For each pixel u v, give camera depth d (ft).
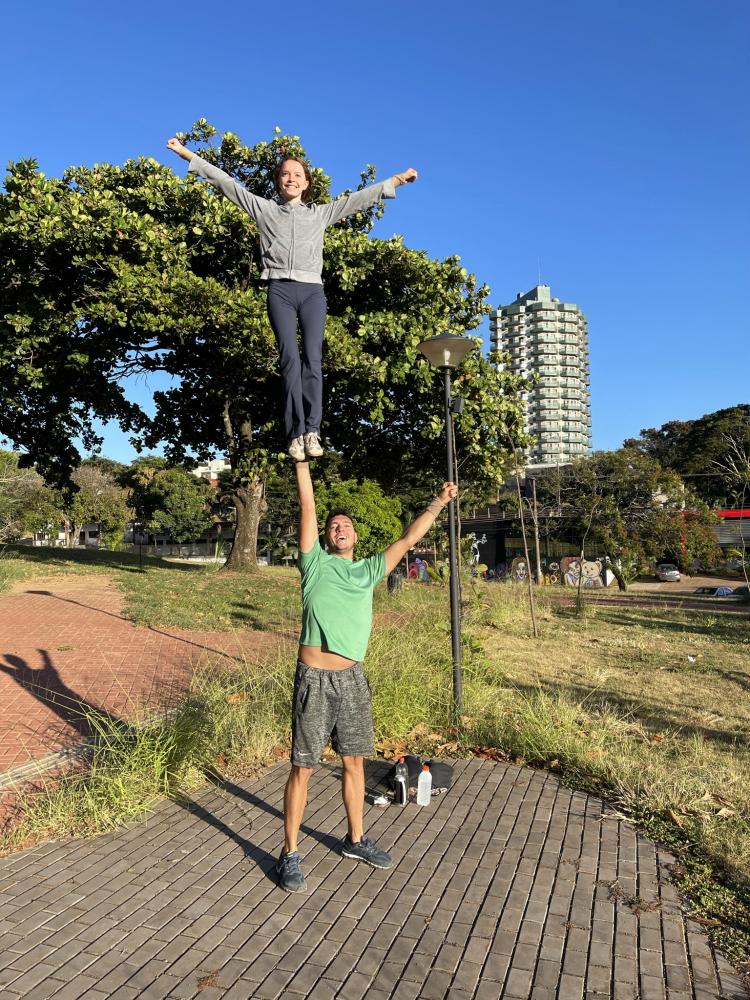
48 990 8.48
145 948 9.36
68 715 20.72
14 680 24.99
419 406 56.03
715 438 193.06
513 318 530.27
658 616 55.01
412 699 19.93
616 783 15.29
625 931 9.89
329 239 51.98
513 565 114.01
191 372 62.39
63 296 50.65
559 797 14.76
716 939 9.75
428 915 10.21
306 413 11.37
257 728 17.35
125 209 46.42
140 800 13.98
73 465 69.10
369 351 54.08
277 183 12.15
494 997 8.50
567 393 523.70
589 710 23.07
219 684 21.59
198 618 39.91
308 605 11.31
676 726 21.70
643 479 119.75
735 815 13.94
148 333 55.88
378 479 69.56
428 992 8.57
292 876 10.87
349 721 11.42
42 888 10.91
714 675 30.14
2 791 14.89
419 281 55.11
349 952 9.31
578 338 529.45
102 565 69.87
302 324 11.59
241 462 61.31
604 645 38.27
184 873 11.40
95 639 33.27
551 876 11.39
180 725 16.74
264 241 11.80
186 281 46.29
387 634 26.02
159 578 59.06
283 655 24.91
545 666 31.27
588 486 121.29
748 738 20.45
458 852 12.19
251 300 48.14
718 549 124.88
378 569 11.64
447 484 12.32
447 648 26.04
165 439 70.44
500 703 21.70
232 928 9.85
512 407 56.85
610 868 11.69
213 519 220.64
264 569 78.23
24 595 46.78
